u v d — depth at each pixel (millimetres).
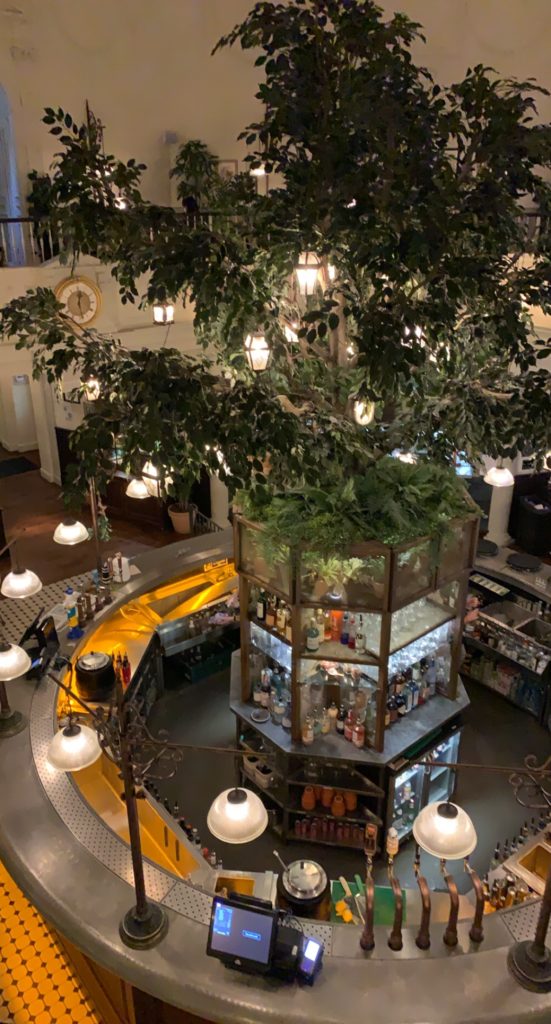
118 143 8867
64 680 6500
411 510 5523
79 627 7082
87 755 4332
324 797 6445
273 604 6262
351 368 5719
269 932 3844
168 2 8539
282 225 4566
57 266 7723
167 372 4320
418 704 6598
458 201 4164
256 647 6543
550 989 3863
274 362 5680
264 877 4840
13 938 4871
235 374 6062
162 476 4949
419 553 5684
